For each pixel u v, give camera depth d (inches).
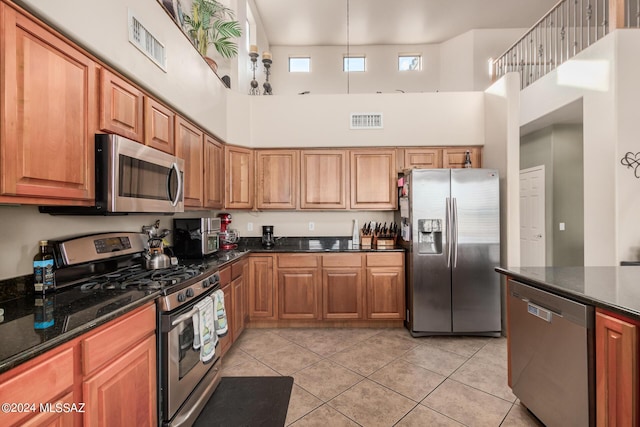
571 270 71.4
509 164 119.8
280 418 69.9
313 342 112.3
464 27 236.4
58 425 36.3
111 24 58.9
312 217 149.5
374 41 258.5
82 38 51.8
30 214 56.2
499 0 203.9
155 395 56.8
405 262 126.5
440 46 262.4
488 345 110.4
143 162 65.5
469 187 118.3
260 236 148.9
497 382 84.8
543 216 175.9
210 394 75.9
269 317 125.7
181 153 88.9
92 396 41.1
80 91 51.8
